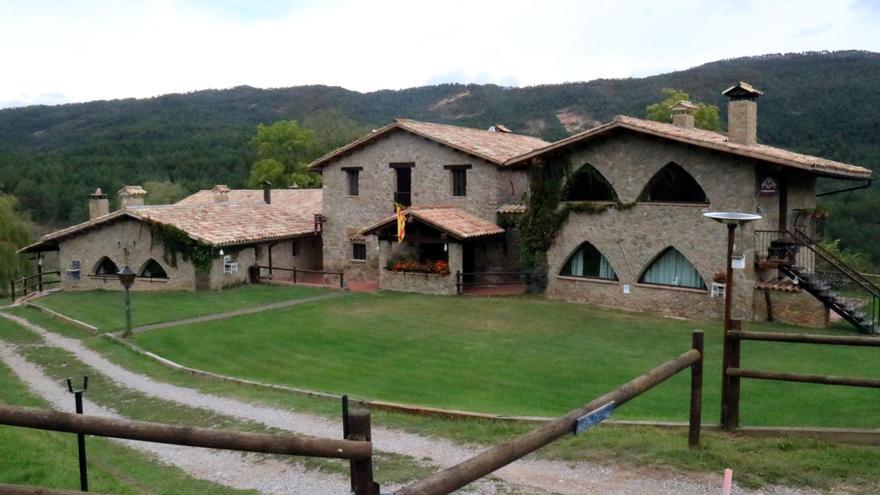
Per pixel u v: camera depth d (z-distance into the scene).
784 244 19.95
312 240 34.34
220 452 9.88
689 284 21.64
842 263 20.50
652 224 22.02
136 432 4.39
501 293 25.88
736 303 20.38
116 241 29.69
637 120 22.78
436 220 25.45
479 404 12.12
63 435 10.81
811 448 8.12
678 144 21.19
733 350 8.66
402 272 26.83
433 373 14.86
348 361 16.20
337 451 4.36
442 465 8.62
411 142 29.25
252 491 8.16
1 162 73.81
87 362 17.11
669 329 19.52
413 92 115.62
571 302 23.95
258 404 12.45
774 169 19.89
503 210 26.94
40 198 66.00
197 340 18.92
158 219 28.53
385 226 26.95
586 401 12.37
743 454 8.01
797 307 19.45
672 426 9.35
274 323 21.05
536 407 11.90
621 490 7.32
